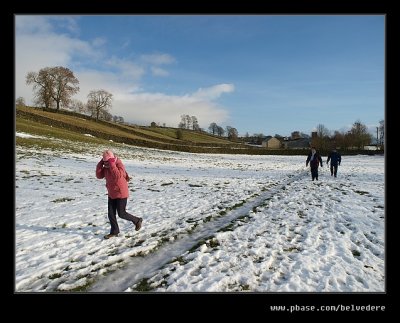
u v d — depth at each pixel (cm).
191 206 1188
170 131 12494
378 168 3347
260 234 847
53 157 2669
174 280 573
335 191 1579
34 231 825
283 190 1644
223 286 552
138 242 778
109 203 809
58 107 8269
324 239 798
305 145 12788
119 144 5566
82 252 699
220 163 3944
